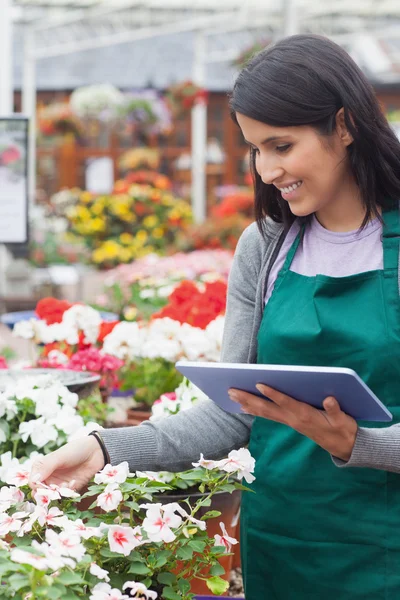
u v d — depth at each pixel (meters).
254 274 2.31
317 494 2.12
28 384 2.84
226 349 2.32
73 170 24.47
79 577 1.68
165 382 4.07
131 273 8.15
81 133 19.80
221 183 25.19
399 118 21.06
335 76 2.03
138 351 4.09
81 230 12.89
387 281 2.08
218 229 10.68
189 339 3.96
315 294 2.12
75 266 13.05
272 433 2.22
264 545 2.22
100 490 2.03
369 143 2.07
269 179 2.08
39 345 4.94
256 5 18.80
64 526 1.90
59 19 19.67
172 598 1.91
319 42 2.06
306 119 2.01
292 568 2.17
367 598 2.09
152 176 13.31
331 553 2.12
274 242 2.27
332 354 2.09
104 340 4.13
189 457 2.27
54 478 2.17
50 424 2.70
